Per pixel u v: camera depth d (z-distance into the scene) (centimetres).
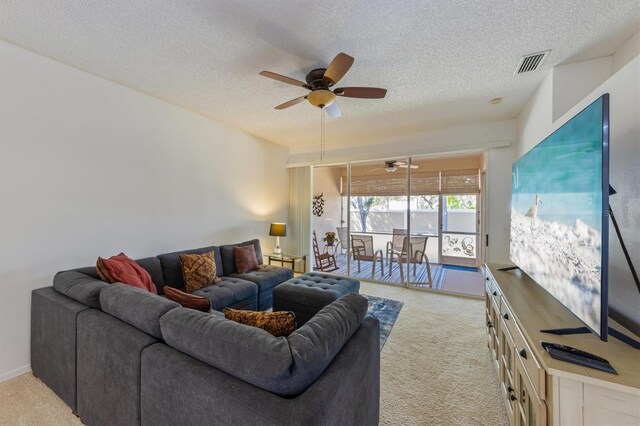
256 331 108
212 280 303
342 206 520
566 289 135
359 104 318
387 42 200
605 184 105
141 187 292
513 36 192
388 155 450
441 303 361
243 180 432
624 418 89
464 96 295
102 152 259
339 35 192
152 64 233
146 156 297
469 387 191
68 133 235
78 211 242
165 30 188
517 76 251
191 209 348
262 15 172
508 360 161
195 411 101
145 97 295
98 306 164
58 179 229
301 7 165
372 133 441
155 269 274
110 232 266
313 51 212
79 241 243
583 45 203
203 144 363
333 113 274
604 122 105
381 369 212
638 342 109
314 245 548
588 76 223
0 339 199
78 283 180
